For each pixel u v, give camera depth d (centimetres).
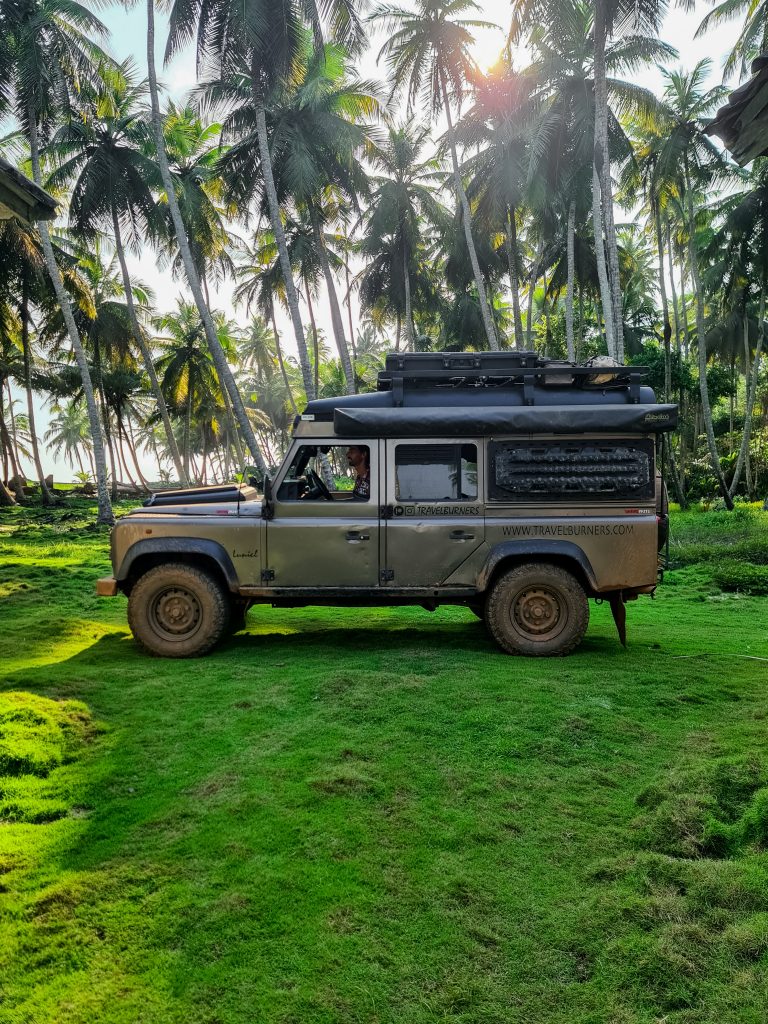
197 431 6141
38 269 2670
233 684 517
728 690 511
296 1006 222
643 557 603
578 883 287
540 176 2130
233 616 690
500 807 344
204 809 335
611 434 605
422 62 2273
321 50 2064
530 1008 225
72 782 361
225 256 3092
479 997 229
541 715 447
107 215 2748
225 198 2609
